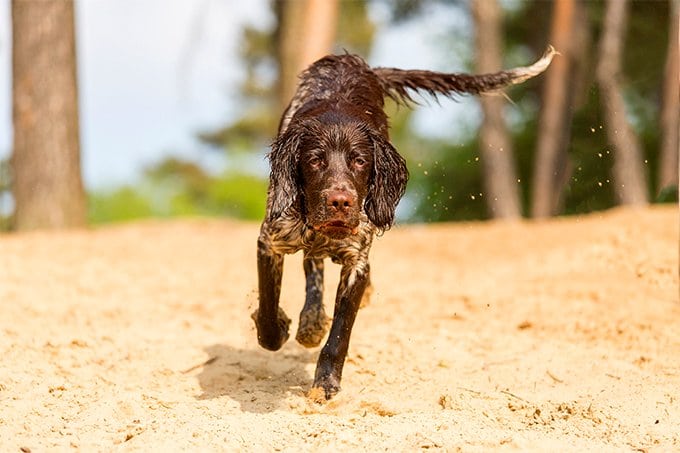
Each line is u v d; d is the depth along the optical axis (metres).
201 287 11.02
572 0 28.73
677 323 9.05
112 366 7.98
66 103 16.38
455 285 11.08
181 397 7.30
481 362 8.19
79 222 16.58
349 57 8.34
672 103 31.66
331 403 6.98
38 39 16.22
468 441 6.14
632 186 27.39
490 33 29.78
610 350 8.49
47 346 8.25
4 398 7.00
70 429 6.45
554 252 12.17
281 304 10.30
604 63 28.09
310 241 7.04
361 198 6.86
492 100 29.30
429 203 36.09
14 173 16.45
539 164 29.19
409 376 7.85
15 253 12.57
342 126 6.84
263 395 7.29
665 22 35.19
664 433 6.61
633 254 11.25
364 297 8.36
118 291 10.66
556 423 6.75
